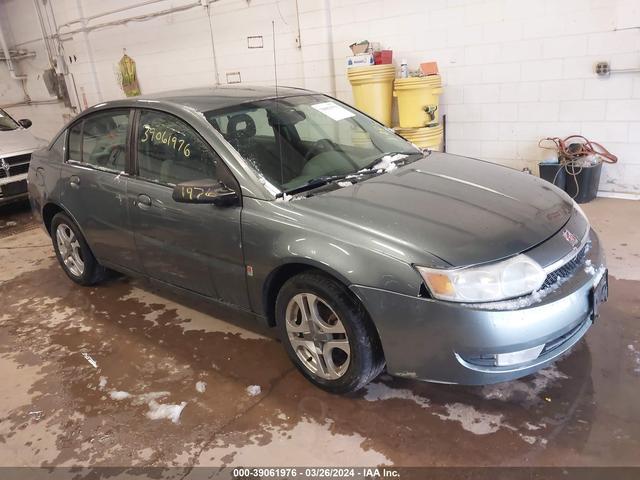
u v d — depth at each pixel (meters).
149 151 2.89
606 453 1.90
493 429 2.06
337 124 3.05
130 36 8.33
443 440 2.03
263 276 2.36
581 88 4.65
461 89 5.30
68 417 2.40
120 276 3.99
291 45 6.43
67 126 3.59
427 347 1.96
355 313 2.10
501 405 2.19
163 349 2.90
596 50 4.48
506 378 1.98
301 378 2.52
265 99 2.98
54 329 3.25
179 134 2.73
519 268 1.93
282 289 2.34
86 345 3.02
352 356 2.15
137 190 2.90
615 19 4.32
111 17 8.45
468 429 2.08
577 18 4.48
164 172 2.80
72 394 2.57
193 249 2.66
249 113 2.79
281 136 2.73
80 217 3.39
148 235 2.90
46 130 11.24
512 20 4.80
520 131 5.09
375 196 2.31
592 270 2.13
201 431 2.22
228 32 7.01
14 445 2.25
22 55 10.73
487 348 1.88
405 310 1.95
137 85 8.63
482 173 2.67
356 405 2.29
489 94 5.14
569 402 2.17
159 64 8.11
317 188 2.45
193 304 3.43
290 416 2.26
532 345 1.91
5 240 5.30
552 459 1.89
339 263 2.05
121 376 2.68
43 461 2.14
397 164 2.77
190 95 3.04
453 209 2.20
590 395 2.20
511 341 1.87
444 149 5.59
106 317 3.34
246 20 6.75
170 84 8.10
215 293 2.71
